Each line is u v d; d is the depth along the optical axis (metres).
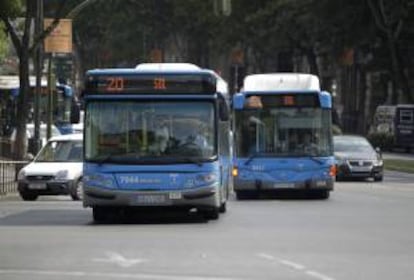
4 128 91.81
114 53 177.50
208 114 37.06
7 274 23.83
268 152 51.34
